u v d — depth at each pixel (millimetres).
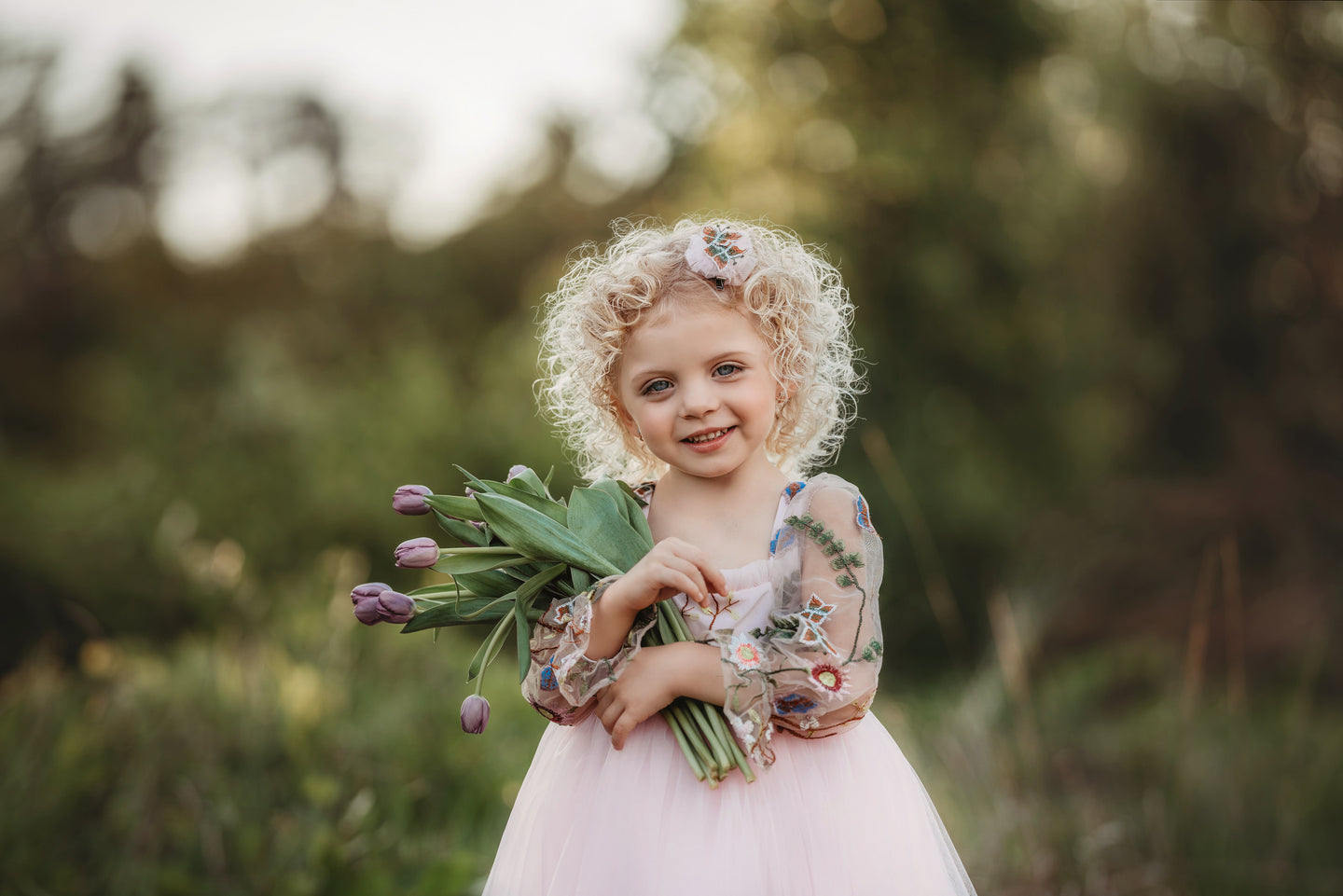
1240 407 9047
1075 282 9469
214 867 2809
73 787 3125
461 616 1623
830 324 1896
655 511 1784
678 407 1644
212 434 9023
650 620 1558
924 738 4500
